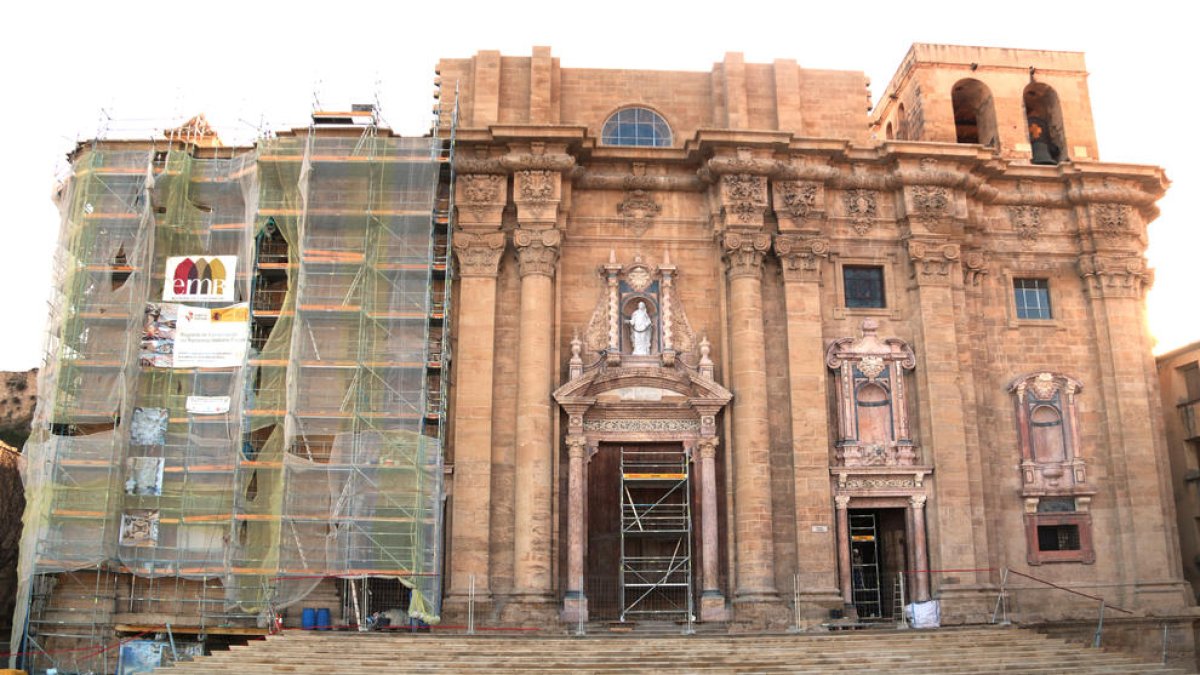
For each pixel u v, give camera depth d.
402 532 31.72
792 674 25.20
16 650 31.06
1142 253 38.81
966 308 37.16
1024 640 29.30
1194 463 41.75
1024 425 36.75
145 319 34.00
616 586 34.22
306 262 33.66
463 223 35.31
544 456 33.47
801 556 33.62
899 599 36.19
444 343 33.78
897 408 35.84
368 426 32.62
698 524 34.38
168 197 34.91
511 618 31.95
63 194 35.81
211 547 32.22
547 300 34.78
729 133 35.66
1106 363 37.50
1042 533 36.53
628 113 38.78
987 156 37.28
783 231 36.22
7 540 41.72
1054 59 41.22
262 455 32.50
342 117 36.22
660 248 36.75
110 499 31.91
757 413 34.28
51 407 32.75
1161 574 35.38
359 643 27.58
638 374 35.12
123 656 31.22
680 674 24.94
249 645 27.66
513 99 37.62
